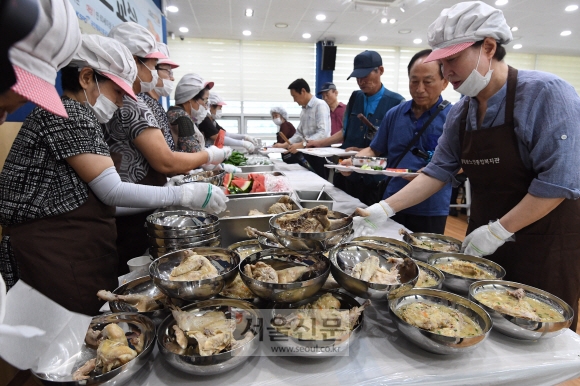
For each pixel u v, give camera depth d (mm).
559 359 792
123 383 671
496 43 1204
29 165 989
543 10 5477
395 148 2344
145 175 1625
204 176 2105
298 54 8180
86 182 1062
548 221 1286
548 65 8914
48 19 525
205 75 7965
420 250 1256
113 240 1196
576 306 1348
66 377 688
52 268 1010
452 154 1607
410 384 723
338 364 766
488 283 1042
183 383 703
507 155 1279
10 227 1024
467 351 744
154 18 4512
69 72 1083
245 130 8477
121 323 833
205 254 1062
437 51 1248
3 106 570
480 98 1344
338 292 962
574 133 1092
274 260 1048
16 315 693
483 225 1408
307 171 3510
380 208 1510
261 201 1834
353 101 3346
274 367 754
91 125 1050
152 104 2031
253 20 6328
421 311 884
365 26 6605
